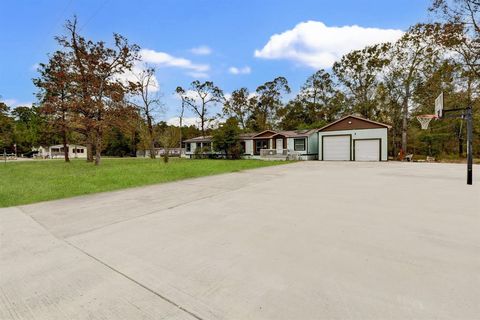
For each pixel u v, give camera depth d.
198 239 3.69
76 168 17.09
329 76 37.75
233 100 45.06
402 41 25.62
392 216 4.50
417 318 1.84
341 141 23.39
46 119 22.44
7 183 10.16
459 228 3.79
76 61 19.75
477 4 18.97
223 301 2.18
